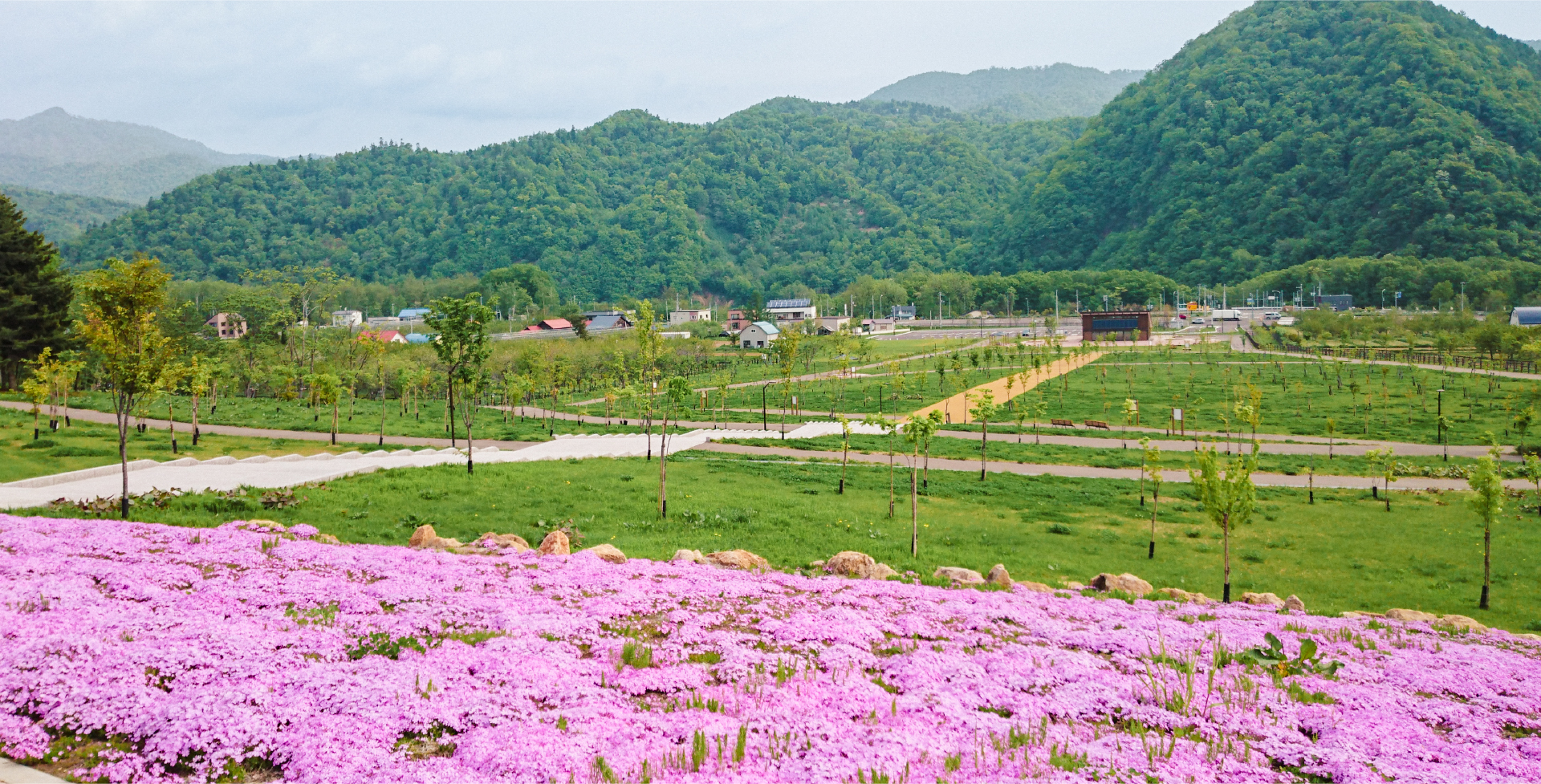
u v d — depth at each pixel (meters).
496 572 19.11
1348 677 15.15
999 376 129.50
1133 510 47.34
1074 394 110.25
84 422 64.50
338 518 34.00
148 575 16.47
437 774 9.09
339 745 9.70
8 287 84.25
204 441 59.44
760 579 20.34
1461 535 41.81
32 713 10.33
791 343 127.94
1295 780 10.35
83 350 85.62
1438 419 73.88
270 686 11.19
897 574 25.27
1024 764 10.09
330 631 13.67
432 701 11.05
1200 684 14.06
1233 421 87.44
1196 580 33.19
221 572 17.56
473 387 48.12
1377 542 40.34
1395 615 23.69
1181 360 151.00
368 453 56.78
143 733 9.94
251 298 131.88
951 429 83.12
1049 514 45.91
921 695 12.60
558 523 34.06
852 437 75.31
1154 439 78.19
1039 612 19.09
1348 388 109.62
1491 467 31.94
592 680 12.41
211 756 9.47
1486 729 12.55
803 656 14.38
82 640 11.99
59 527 21.41
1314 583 33.56
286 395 90.62
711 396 108.12
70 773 9.12
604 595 17.31
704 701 11.91
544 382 104.62
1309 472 55.38
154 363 31.03
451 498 39.44
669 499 41.78
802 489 49.06
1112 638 16.78
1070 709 12.45
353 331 142.25
